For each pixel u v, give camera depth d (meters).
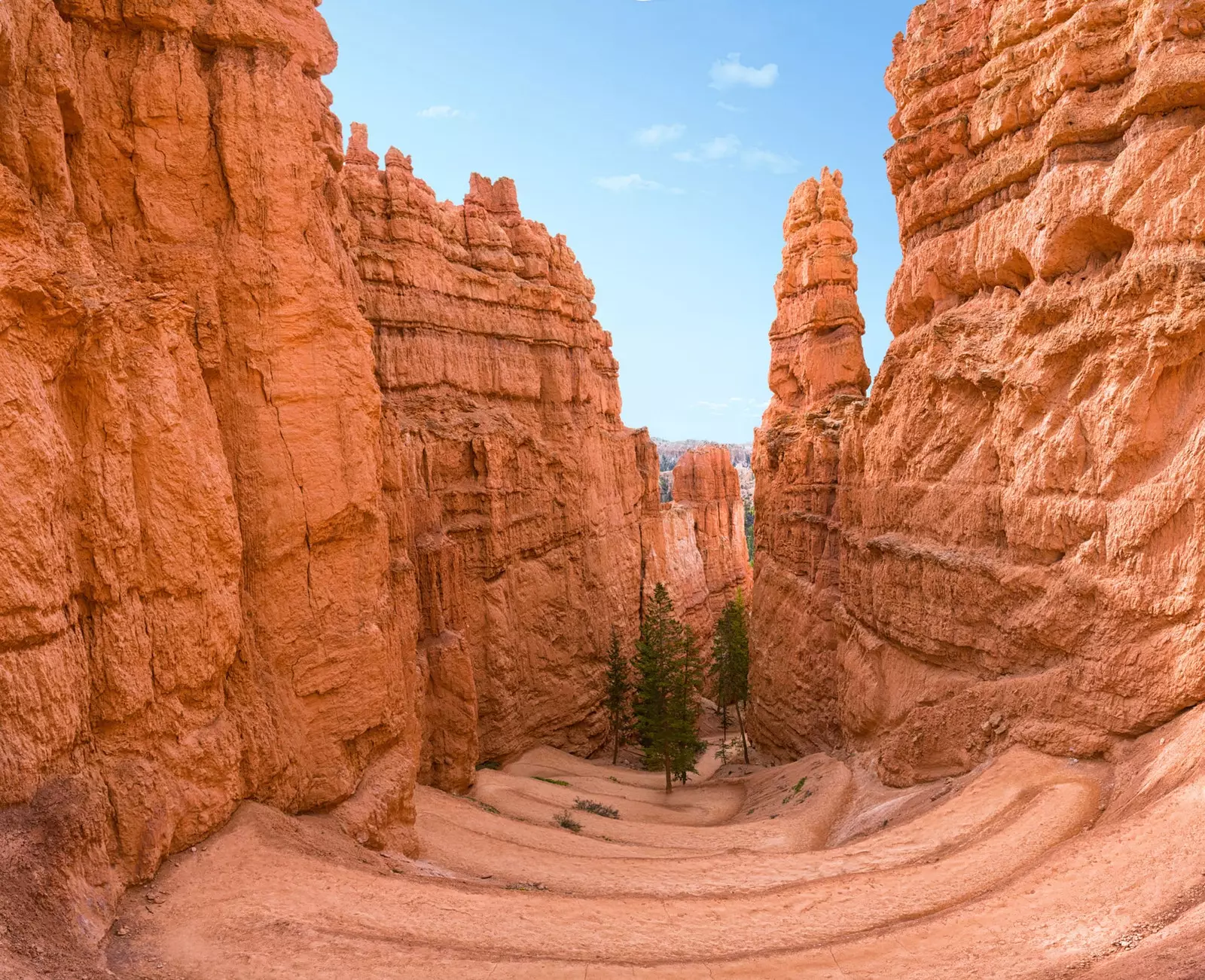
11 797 12.09
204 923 13.28
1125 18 24.12
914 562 30.27
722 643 74.44
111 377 14.68
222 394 18.41
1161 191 21.86
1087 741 22.16
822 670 44.56
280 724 18.80
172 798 15.05
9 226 12.98
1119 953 11.49
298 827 18.17
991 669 26.38
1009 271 28.41
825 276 55.38
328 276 20.42
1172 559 20.44
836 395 52.16
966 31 31.64
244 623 18.31
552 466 58.28
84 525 14.20
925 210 32.50
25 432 12.84
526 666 52.81
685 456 110.94
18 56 14.48
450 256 53.84
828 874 20.00
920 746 28.52
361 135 49.38
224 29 18.55
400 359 48.16
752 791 41.84
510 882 20.45
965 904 15.18
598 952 13.73
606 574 65.56
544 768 49.28
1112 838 15.58
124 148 17.47
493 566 49.03
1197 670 19.62
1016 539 25.34
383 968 12.25
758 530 58.75
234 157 18.41
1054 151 25.44
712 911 16.28
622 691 61.69
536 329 59.69
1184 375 21.19
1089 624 22.48
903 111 33.94
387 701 22.09
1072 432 23.48
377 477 21.64
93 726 14.22
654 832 32.19
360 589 21.28
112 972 11.45
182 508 15.90
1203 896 12.18
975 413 28.62
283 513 19.12
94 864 13.00
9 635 12.30
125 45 17.72
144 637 14.98
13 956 10.48
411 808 23.42
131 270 17.36
